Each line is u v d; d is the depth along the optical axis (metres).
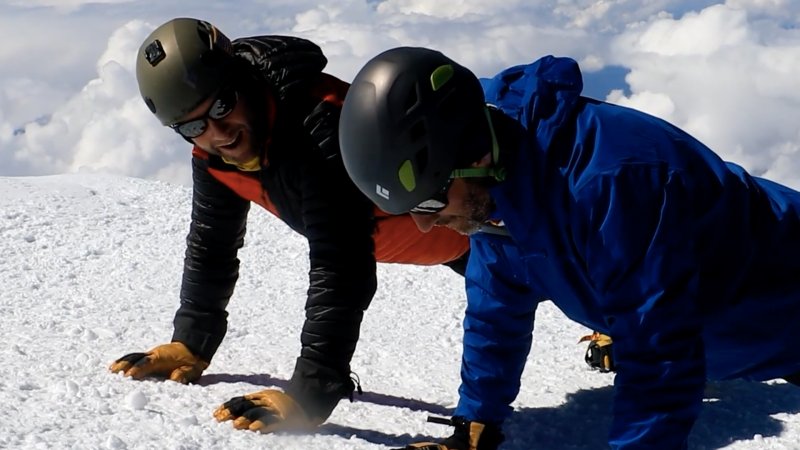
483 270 2.67
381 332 4.52
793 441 2.92
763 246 2.52
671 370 2.16
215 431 2.86
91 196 7.47
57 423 2.86
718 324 2.58
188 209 7.25
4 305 4.77
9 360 3.58
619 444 2.23
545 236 2.22
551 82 2.21
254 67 2.89
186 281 3.42
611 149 2.15
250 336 4.33
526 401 3.38
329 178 2.85
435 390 3.54
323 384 2.90
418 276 5.65
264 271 5.85
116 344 3.98
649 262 2.11
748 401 3.26
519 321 2.73
